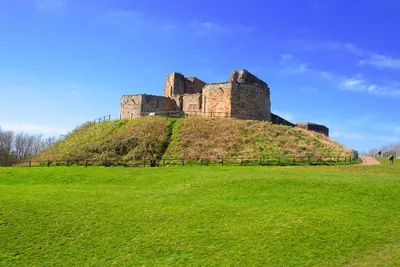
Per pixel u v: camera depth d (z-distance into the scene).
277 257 15.75
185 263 15.56
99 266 15.57
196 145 45.03
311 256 15.75
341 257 15.59
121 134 48.69
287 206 21.34
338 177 28.28
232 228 18.52
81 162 42.19
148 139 46.28
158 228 18.86
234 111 55.88
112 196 24.38
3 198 23.27
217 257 15.94
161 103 63.41
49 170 36.53
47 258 16.28
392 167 38.19
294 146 45.69
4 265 15.65
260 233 17.86
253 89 57.62
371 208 21.06
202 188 25.62
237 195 23.66
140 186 29.05
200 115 58.50
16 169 37.22
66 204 22.33
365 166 38.69
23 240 17.80
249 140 46.12
